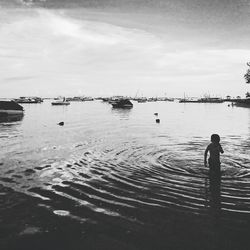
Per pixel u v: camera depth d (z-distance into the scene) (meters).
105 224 7.27
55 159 14.69
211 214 7.84
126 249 6.15
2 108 51.88
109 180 10.91
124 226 7.15
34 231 6.93
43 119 44.06
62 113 62.78
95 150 17.17
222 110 80.44
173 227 7.09
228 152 16.16
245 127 32.06
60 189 9.89
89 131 27.72
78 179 11.07
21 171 12.29
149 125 34.72
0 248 6.22
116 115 56.38
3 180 10.95
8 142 20.25
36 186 10.23
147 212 7.95
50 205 8.47
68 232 6.88
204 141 20.83
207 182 10.55
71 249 6.17
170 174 11.61
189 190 9.69
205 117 50.81
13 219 7.56
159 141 20.88
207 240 6.51
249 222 7.38
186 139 21.97
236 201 8.75
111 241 6.46
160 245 6.29
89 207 8.30
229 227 7.11
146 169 12.43
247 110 79.31
